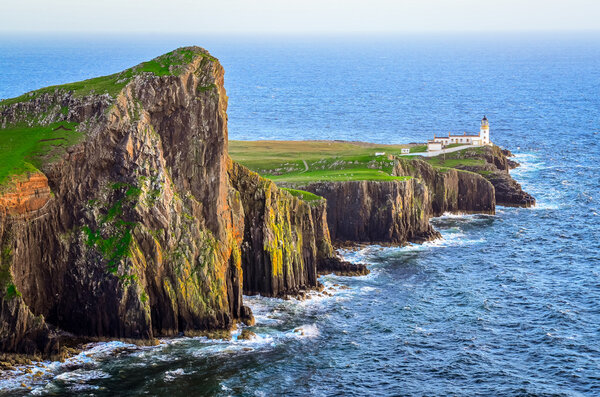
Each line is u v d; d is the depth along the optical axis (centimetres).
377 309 13112
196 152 12488
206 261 11956
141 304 11181
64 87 12988
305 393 10131
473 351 11512
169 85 12575
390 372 10812
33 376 10044
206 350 11162
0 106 12975
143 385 10050
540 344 11781
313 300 13438
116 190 11894
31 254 11150
